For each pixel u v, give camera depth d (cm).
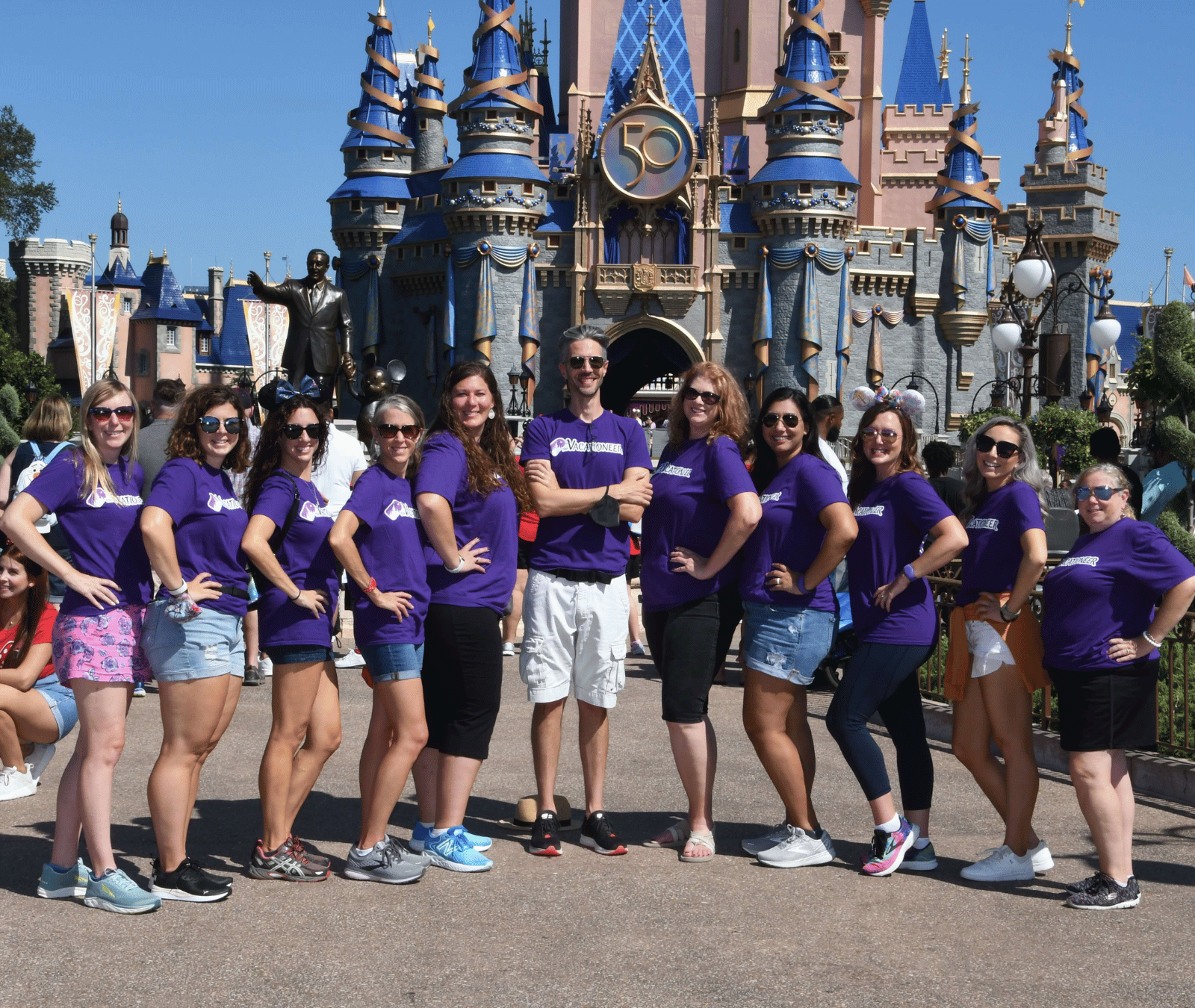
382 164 6706
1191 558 1151
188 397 609
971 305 6419
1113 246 7106
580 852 692
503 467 685
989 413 2664
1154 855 689
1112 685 601
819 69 6088
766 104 6131
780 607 670
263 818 673
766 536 675
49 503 584
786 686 668
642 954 533
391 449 645
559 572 698
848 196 6078
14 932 551
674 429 720
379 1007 478
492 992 493
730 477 669
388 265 6688
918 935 559
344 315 3500
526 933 558
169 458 607
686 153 6106
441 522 641
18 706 765
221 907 590
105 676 581
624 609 707
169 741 598
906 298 6469
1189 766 802
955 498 1130
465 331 6166
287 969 513
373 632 632
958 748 669
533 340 6175
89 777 582
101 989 491
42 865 646
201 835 707
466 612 654
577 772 874
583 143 6194
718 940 551
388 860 630
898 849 650
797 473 675
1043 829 739
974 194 6388
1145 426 1753
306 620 630
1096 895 598
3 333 8662
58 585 1000
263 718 1016
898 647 654
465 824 742
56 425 1020
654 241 6275
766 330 6078
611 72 6906
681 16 7056
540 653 696
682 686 677
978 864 646
